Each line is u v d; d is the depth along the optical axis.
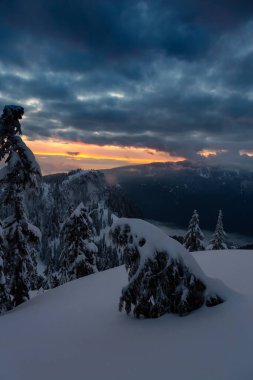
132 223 9.31
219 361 5.88
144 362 6.51
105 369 6.56
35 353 8.00
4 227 19.38
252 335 6.50
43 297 16.59
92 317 10.11
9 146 18.75
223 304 8.36
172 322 8.18
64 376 6.61
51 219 98.38
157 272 8.73
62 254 26.14
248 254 16.48
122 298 9.26
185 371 5.85
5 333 10.29
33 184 19.16
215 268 13.75
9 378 6.91
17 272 19.72
